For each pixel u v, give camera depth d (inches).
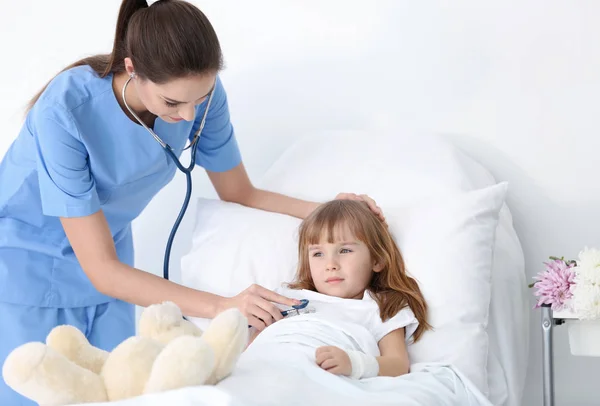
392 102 85.3
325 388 50.6
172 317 50.6
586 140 79.6
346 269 66.5
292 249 71.9
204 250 73.7
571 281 64.7
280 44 88.8
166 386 42.6
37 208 63.0
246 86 90.4
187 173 65.4
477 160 82.7
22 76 97.1
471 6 81.7
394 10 84.2
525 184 81.5
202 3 91.0
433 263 66.1
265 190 77.7
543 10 79.8
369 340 61.5
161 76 53.7
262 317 61.8
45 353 42.7
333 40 86.8
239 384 46.3
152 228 93.1
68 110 59.4
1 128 98.3
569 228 80.4
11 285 61.9
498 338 69.1
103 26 94.2
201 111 68.1
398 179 76.7
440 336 63.7
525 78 80.9
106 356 48.8
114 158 62.4
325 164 80.6
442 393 55.7
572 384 80.0
